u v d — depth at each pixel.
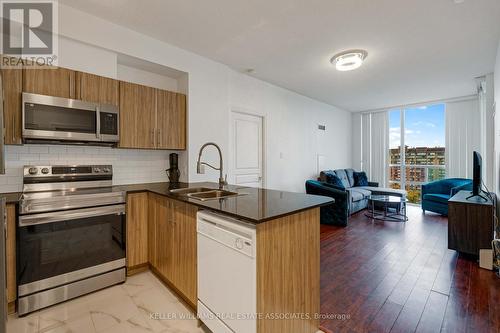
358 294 2.15
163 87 3.22
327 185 4.50
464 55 3.20
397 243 3.40
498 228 2.98
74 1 2.17
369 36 2.73
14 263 1.86
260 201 1.82
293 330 1.54
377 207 5.40
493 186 3.72
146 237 2.60
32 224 1.88
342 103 5.95
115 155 2.86
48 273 1.97
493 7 2.20
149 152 3.14
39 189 2.26
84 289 2.14
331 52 3.15
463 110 5.29
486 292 2.15
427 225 4.28
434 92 4.94
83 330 1.73
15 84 2.00
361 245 3.33
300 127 5.18
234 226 1.44
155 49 2.81
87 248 2.16
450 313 1.87
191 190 2.53
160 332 1.71
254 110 4.12
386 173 6.46
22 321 1.82
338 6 2.21
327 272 2.56
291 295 1.53
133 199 2.49
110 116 2.44
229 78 3.70
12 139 1.98
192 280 1.87
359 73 3.87
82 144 2.49
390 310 1.92
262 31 2.64
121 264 2.36
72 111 2.21
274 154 4.54
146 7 2.23
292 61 3.43
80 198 2.12
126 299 2.11
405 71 3.79
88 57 2.42
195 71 3.19
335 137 6.36
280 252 1.46
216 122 3.44
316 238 1.73
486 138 3.88
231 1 2.14
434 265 2.71
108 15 2.37
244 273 1.37
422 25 2.50
